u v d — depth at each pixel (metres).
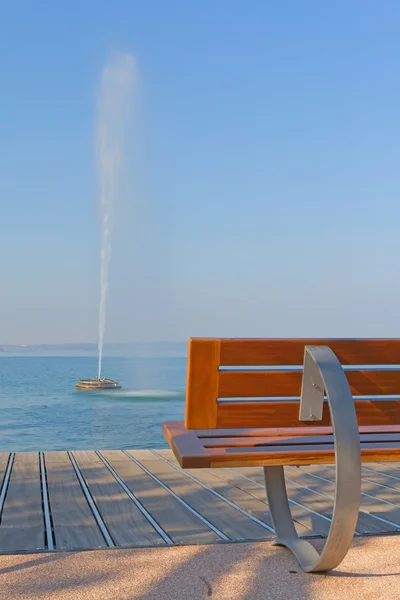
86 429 16.58
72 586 2.22
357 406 2.44
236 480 4.17
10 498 3.62
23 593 2.15
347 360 2.41
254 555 2.58
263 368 2.38
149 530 2.96
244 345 2.36
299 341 2.39
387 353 2.44
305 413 2.40
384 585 2.25
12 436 15.20
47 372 69.06
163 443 13.73
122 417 19.77
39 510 3.35
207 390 2.36
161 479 4.19
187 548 2.67
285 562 2.49
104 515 3.25
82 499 3.61
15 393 32.09
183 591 2.18
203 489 3.89
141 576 2.33
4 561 2.50
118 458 5.00
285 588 2.21
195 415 2.36
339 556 2.27
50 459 4.94
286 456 2.21
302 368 2.41
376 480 4.29
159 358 146.25
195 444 2.29
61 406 23.88
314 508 3.45
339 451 2.17
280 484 2.79
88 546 2.71
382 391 2.46
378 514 3.33
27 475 4.30
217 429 2.55
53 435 15.36
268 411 2.40
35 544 2.73
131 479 4.18
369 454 2.30
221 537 2.85
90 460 4.90
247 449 2.24
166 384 44.25
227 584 2.25
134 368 89.31
